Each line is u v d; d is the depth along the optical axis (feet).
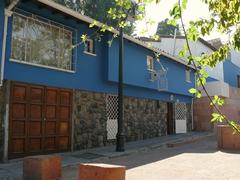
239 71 116.98
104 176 19.20
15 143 36.14
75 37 45.52
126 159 39.99
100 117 49.62
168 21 12.16
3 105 35.37
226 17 10.43
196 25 11.48
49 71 41.39
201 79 11.32
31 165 26.91
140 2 14.11
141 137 60.39
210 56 11.46
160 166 34.04
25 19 38.63
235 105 93.76
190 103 83.97
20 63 37.58
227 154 43.24
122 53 45.11
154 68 64.18
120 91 44.93
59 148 41.88
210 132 79.66
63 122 42.80
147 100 63.67
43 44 40.75
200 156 41.50
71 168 33.99
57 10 40.50
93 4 83.92
